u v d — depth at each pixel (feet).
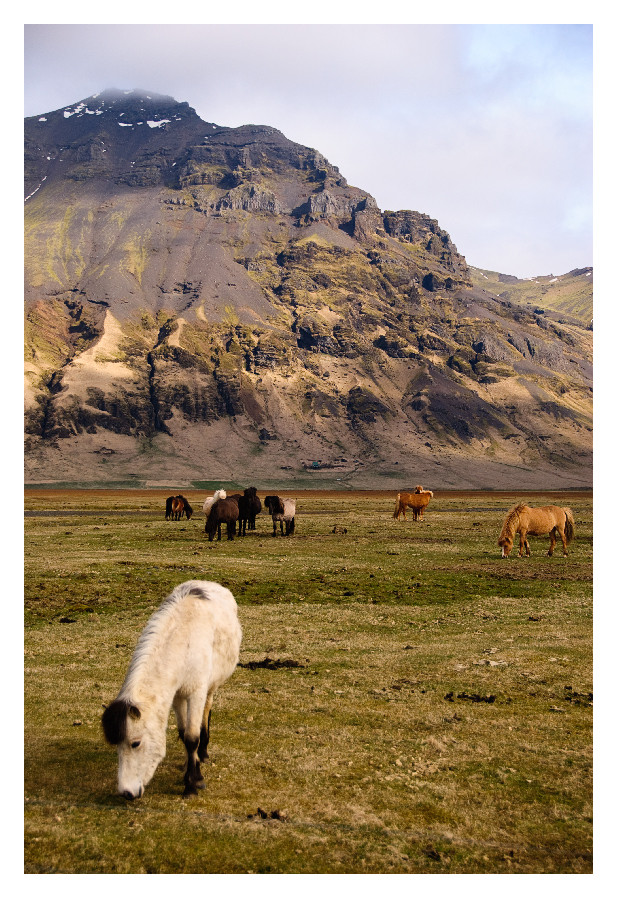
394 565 93.50
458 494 602.85
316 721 35.01
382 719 35.40
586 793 27.78
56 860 22.17
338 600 68.03
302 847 23.38
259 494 572.51
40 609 61.36
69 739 32.19
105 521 177.99
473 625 57.31
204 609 27.48
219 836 23.81
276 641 51.19
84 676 42.11
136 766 23.29
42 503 304.71
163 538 128.36
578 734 33.73
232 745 31.65
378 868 22.50
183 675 25.67
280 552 107.24
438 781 28.66
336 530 147.95
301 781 28.22
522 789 28.14
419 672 43.73
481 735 33.53
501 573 86.43
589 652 48.52
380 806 26.37
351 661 46.09
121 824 24.36
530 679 42.27
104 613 60.54
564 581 80.53
